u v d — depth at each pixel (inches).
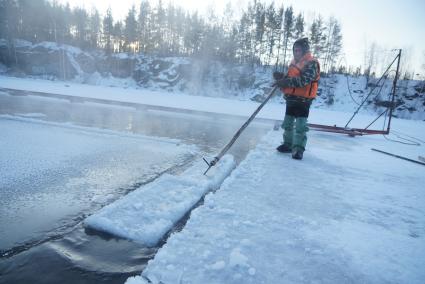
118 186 117.9
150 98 748.6
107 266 63.6
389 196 110.6
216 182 116.6
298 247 70.3
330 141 242.2
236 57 1891.0
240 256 61.2
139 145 191.5
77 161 147.5
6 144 169.8
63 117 287.9
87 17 2046.0
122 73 1775.3
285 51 1866.4
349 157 176.6
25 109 323.0
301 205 96.2
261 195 102.0
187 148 191.6
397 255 69.6
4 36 1701.5
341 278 59.8
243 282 56.3
